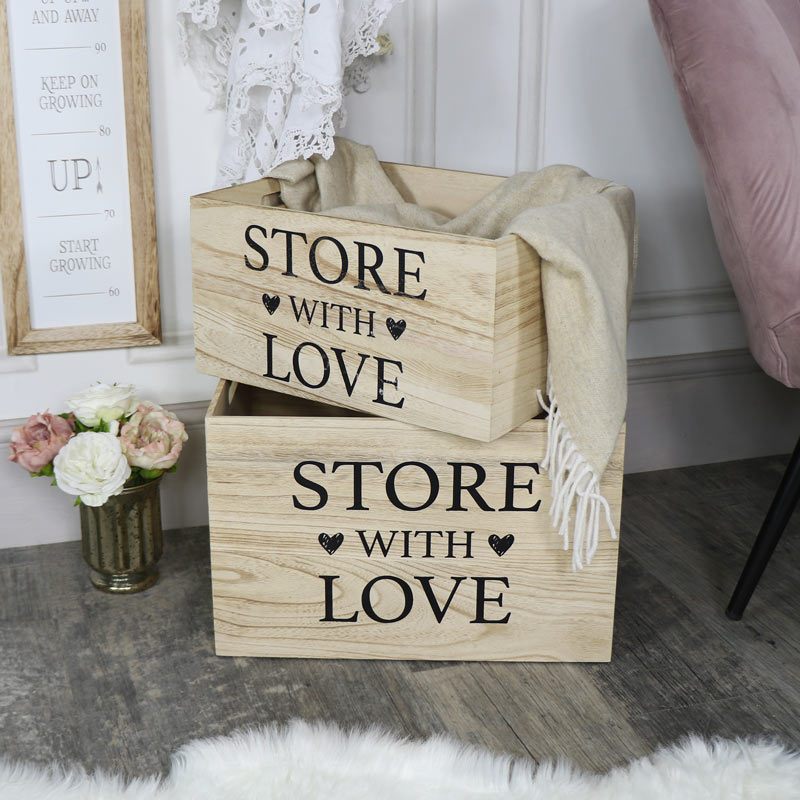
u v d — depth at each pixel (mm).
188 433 1772
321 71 1413
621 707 1356
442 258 1222
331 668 1431
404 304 1269
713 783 1195
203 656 1452
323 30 1403
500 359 1245
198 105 1654
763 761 1231
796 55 1386
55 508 1738
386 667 1434
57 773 1210
